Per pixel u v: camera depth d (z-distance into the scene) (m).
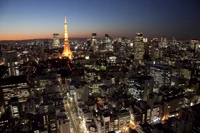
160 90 195.88
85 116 132.25
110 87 190.38
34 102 154.25
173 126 114.06
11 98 175.88
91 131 120.38
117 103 155.25
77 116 150.62
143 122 130.12
